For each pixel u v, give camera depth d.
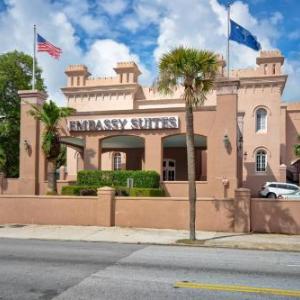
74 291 8.31
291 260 12.59
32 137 28.81
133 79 46.12
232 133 25.70
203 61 16.09
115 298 7.82
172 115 27.25
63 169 43.28
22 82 42.59
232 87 25.94
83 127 28.62
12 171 43.38
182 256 12.96
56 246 15.06
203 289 8.55
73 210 21.25
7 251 13.59
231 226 19.41
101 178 26.61
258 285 8.97
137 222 20.42
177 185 26.61
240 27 26.86
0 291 8.31
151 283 9.02
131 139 32.16
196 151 39.41
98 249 14.34
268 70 42.47
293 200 18.98
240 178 30.08
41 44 28.92
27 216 21.92
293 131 45.75
